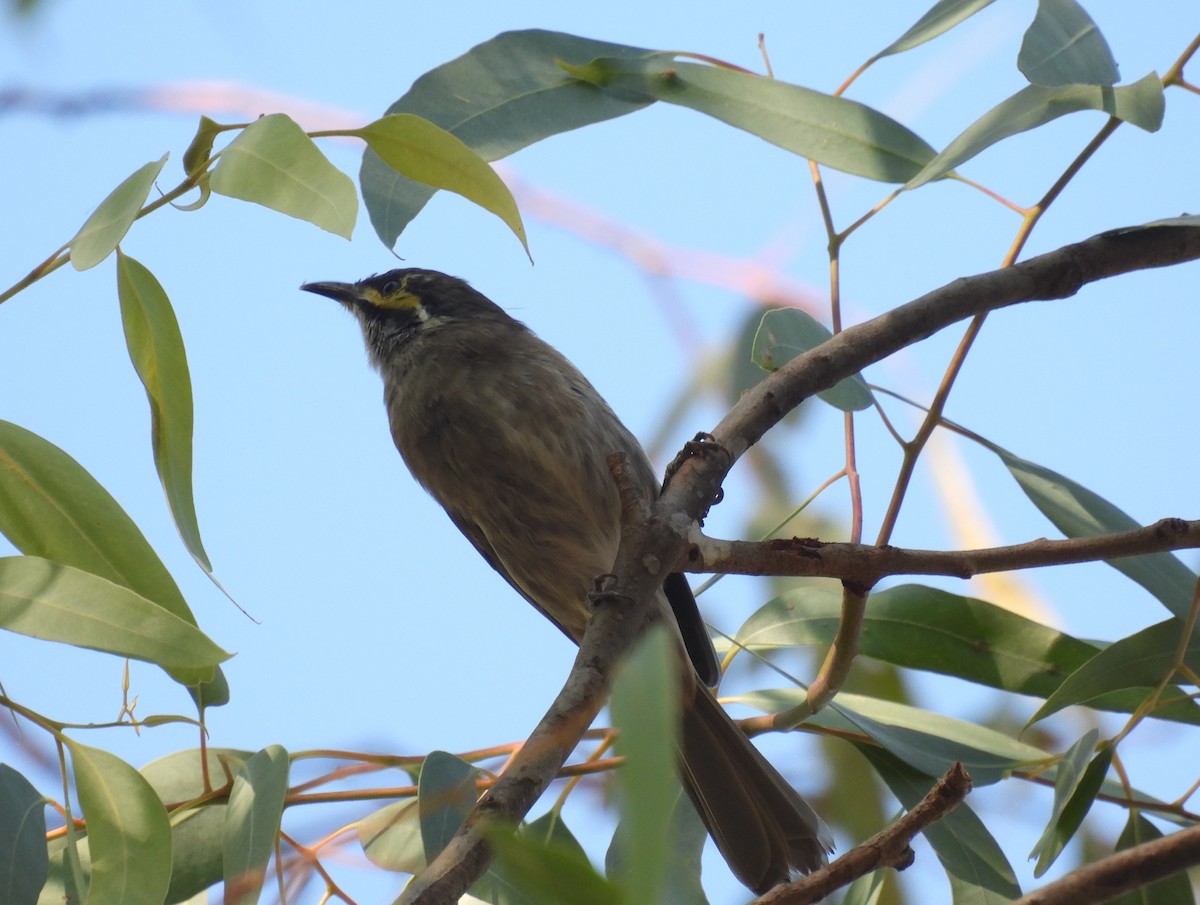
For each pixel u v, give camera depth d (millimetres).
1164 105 5148
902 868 3836
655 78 5953
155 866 4461
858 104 5887
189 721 4727
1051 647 5859
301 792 5250
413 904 3268
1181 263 5473
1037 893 3307
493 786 3600
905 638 5969
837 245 5723
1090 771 5105
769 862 6156
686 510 4809
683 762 6371
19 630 4320
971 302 5367
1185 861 3234
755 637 6168
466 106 5832
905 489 5543
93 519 4930
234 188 4027
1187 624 5074
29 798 4504
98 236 3998
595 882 2578
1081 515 5562
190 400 4684
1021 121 5281
